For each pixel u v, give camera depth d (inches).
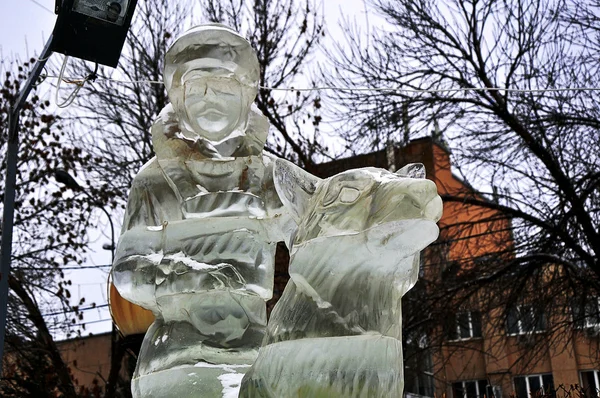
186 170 83.6
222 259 79.0
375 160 508.4
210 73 84.1
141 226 82.9
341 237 66.7
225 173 83.6
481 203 471.8
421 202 64.6
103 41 181.6
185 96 84.6
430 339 475.8
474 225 518.6
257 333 78.8
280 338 67.0
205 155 84.0
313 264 67.2
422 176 71.4
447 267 478.6
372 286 66.6
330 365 64.1
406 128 488.7
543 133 448.8
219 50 84.6
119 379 505.0
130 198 84.8
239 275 78.4
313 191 72.5
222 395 72.8
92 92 523.8
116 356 451.5
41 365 459.2
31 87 266.5
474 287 457.1
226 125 84.4
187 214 81.5
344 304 65.8
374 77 496.1
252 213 82.4
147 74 537.3
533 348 449.1
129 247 81.7
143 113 540.4
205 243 79.4
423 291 477.7
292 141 509.7
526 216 453.4
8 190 288.4
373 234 65.4
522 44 464.1
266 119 88.0
